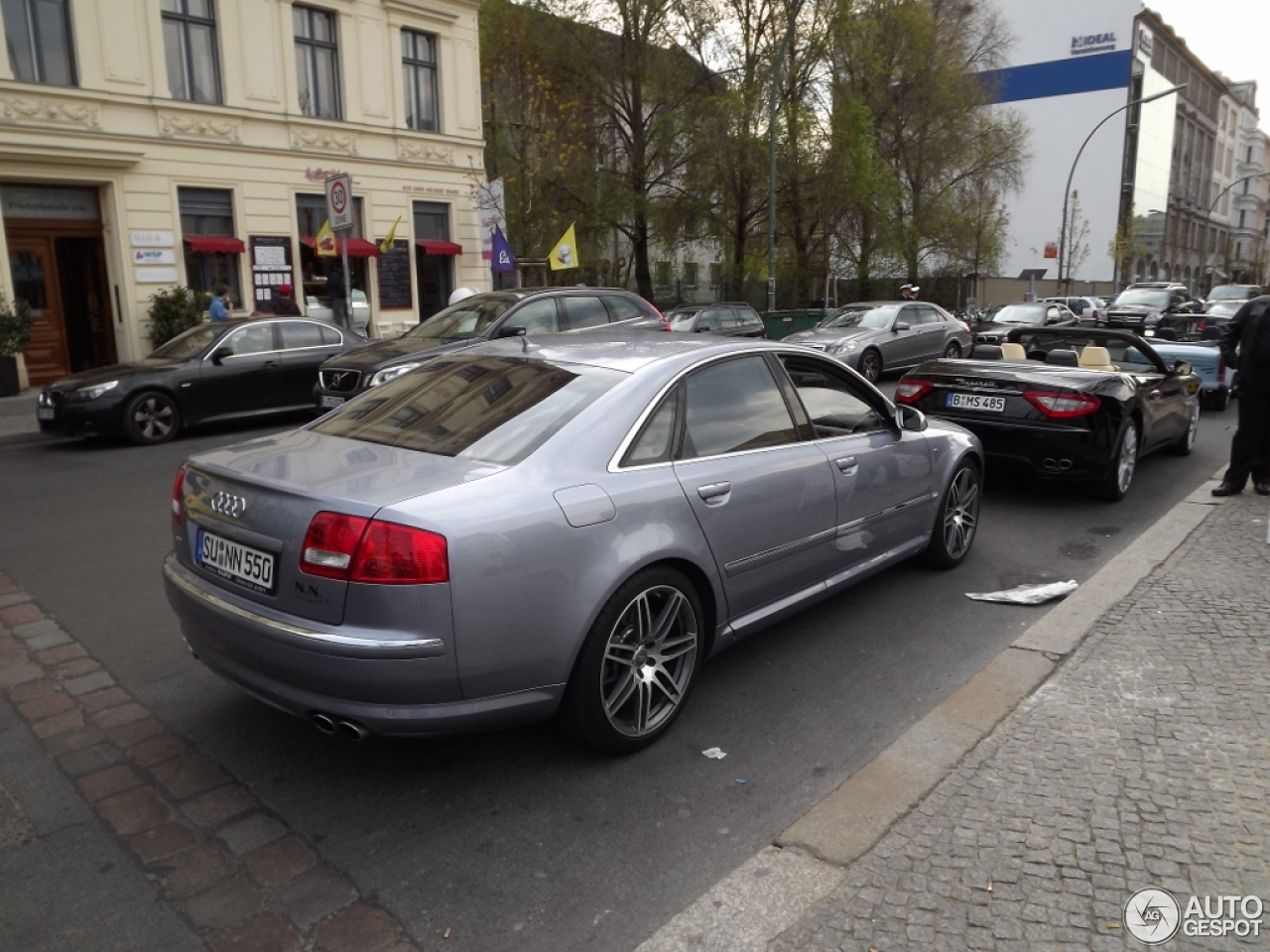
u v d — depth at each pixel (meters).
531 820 3.20
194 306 17.52
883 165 28.05
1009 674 4.23
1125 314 23.52
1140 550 6.05
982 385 7.71
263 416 12.98
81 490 8.45
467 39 22.66
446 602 2.92
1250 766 3.38
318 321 12.70
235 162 18.64
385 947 2.58
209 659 3.36
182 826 3.14
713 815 3.24
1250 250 109.38
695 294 33.53
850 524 4.65
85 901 2.75
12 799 3.29
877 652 4.66
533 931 2.66
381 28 20.88
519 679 3.13
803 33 26.22
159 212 17.62
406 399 3.99
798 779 3.47
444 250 22.59
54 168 16.22
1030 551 6.46
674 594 3.64
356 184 20.77
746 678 4.35
